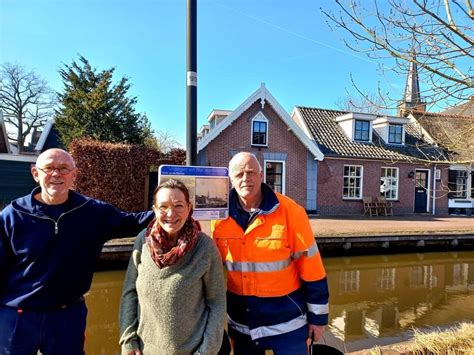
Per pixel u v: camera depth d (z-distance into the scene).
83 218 2.19
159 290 1.89
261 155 14.81
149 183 3.21
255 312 2.18
